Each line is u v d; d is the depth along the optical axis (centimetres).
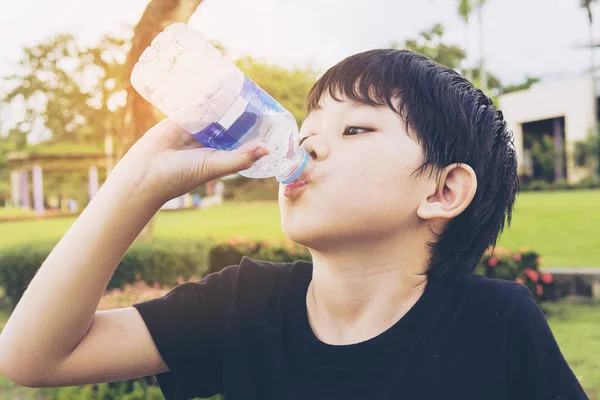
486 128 124
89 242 103
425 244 114
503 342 109
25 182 3125
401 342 108
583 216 1560
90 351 110
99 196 106
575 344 562
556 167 3422
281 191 112
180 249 805
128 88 891
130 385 387
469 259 124
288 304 119
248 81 116
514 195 134
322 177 107
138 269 788
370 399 105
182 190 105
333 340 113
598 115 3350
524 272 748
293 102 2777
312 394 108
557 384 107
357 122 110
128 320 117
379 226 107
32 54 1614
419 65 120
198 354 119
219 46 1459
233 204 3209
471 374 107
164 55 111
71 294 103
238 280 126
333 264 111
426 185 111
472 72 2959
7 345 105
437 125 113
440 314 111
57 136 2062
